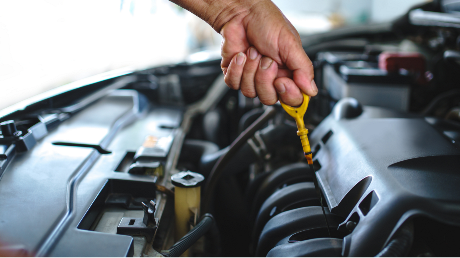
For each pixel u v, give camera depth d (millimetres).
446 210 497
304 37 2152
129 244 528
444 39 1516
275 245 682
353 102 992
